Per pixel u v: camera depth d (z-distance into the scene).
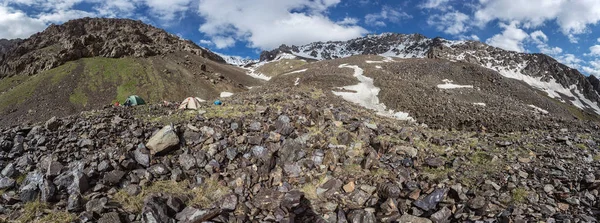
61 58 148.38
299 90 39.28
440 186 10.95
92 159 11.38
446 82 88.25
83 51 159.38
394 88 64.56
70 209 8.89
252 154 13.31
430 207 9.78
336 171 12.47
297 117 17.75
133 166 11.59
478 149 15.45
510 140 17.62
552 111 77.12
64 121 15.31
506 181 11.42
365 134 16.05
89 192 9.94
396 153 14.36
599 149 16.20
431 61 108.62
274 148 13.62
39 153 12.08
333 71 88.88
